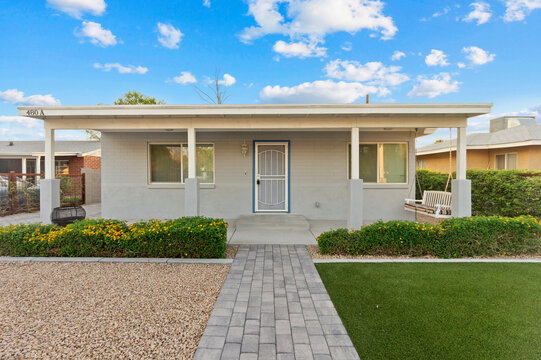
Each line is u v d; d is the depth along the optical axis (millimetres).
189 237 4668
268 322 2762
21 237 4738
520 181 6742
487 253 4777
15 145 19062
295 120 6152
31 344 2404
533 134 11336
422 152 16297
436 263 4430
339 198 8242
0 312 2938
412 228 4824
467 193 5898
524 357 2236
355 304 3109
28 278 3848
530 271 4059
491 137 13414
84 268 4234
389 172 8273
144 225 5098
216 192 8305
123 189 8344
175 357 2250
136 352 2309
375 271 4094
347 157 8188
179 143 8398
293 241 5863
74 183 12258
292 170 8234
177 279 3842
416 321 2756
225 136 8266
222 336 2523
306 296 3322
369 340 2463
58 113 5836
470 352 2295
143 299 3246
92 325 2699
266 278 3877
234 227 7238
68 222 6219
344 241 4840
